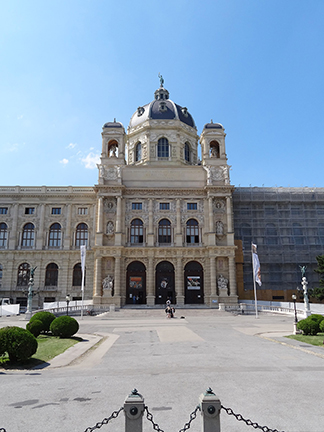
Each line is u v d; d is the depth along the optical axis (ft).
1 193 230.89
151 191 221.05
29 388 44.60
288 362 59.72
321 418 34.19
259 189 236.22
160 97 272.51
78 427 32.42
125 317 164.14
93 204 232.12
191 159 254.88
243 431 31.58
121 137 231.30
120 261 206.90
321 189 237.25
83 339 90.68
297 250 221.25
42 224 228.43
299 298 208.74
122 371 54.08
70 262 223.30
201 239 216.74
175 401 38.91
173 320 145.69
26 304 217.36
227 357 64.28
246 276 220.43
